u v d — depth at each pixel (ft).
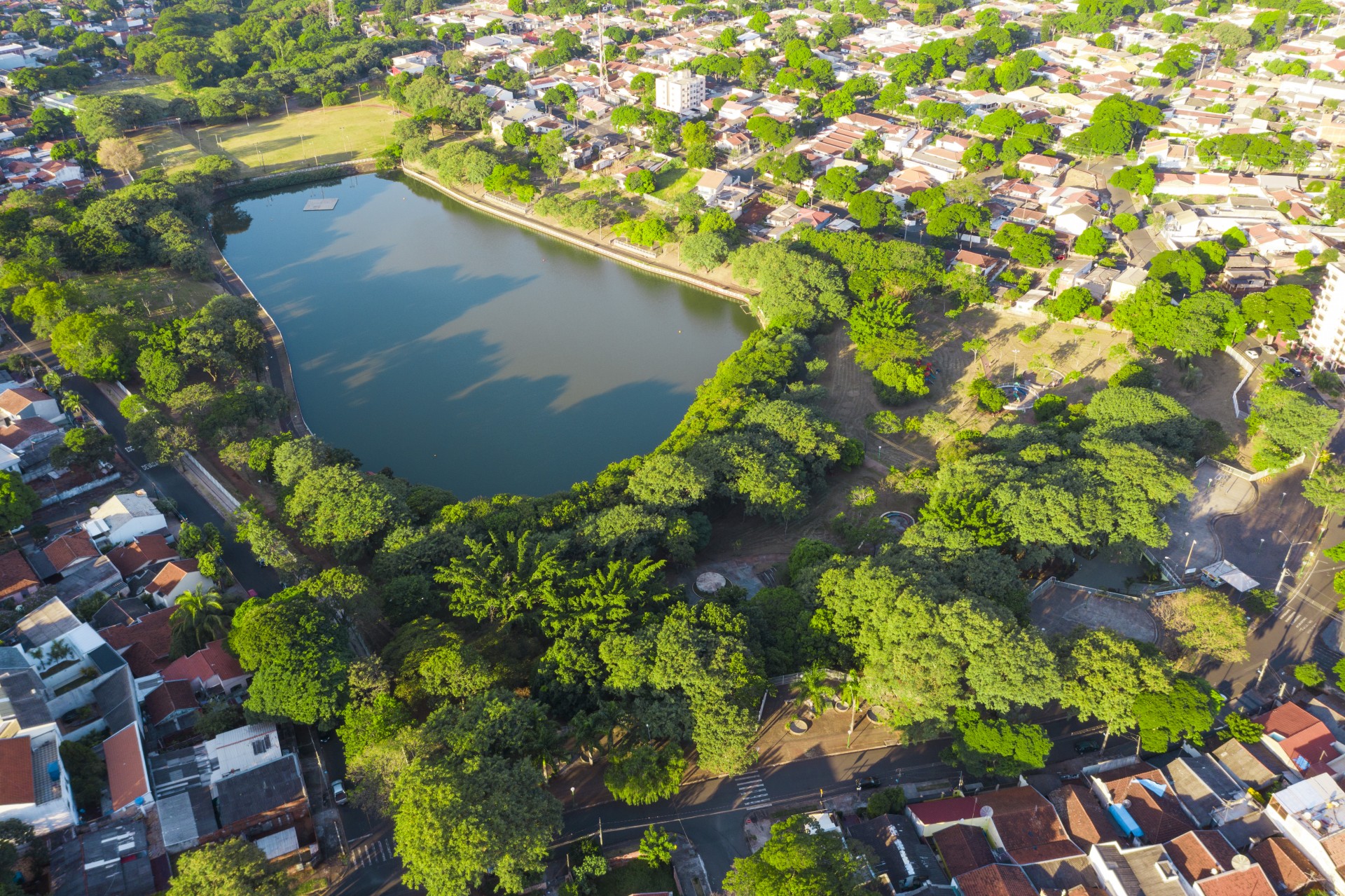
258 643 503.61
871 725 525.34
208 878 396.37
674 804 481.46
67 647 538.06
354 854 456.86
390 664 520.42
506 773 431.84
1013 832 455.63
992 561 563.48
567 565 588.50
